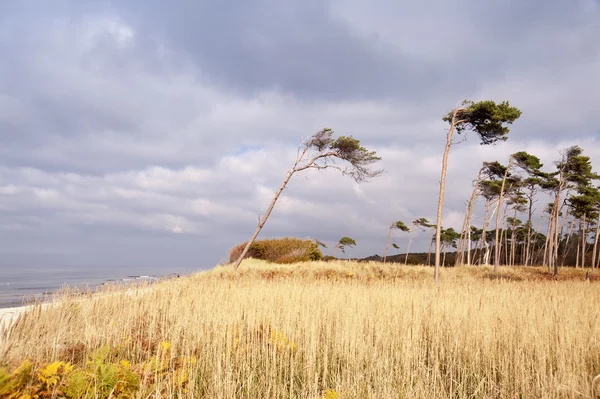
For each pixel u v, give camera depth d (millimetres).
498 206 31828
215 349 5168
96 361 4105
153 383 4133
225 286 11062
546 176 33438
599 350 5754
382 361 5152
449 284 16125
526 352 5672
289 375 5059
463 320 7055
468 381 5133
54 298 7668
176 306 7531
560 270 34938
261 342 5738
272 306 7500
